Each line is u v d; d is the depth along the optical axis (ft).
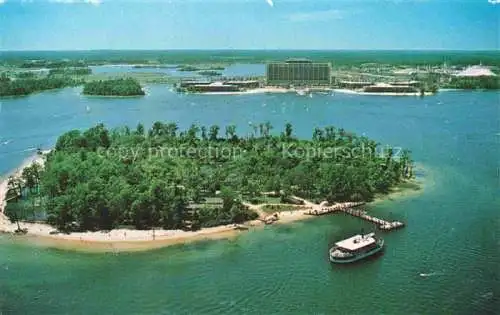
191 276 601.62
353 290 568.00
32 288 573.74
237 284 581.12
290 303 549.95
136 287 575.38
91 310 531.50
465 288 569.23
